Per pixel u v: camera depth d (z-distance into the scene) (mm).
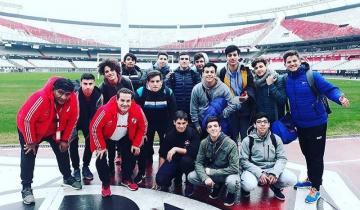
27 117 4207
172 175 5043
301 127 4801
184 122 4957
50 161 6555
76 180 5125
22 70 53406
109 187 4781
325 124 4738
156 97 5484
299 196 4934
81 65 58594
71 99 4484
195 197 4883
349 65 42031
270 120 5488
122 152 5059
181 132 5059
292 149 7734
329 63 45219
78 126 5332
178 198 4812
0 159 6652
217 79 5336
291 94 4766
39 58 59781
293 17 62469
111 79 5332
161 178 4988
